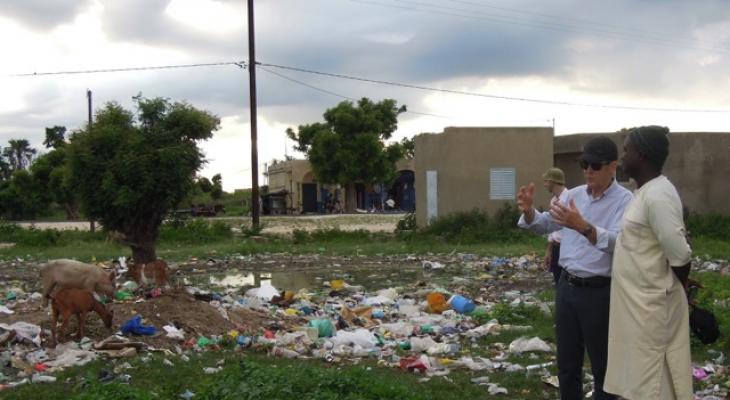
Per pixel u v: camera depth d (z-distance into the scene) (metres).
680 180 25.45
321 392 5.54
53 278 9.43
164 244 25.03
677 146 25.45
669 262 4.31
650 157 4.48
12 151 99.75
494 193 25.83
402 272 18.19
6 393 6.50
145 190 14.55
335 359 8.12
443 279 16.58
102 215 15.02
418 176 27.30
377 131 53.41
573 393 5.61
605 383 4.63
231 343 8.73
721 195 25.53
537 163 26.00
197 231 26.77
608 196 5.54
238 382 5.84
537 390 6.93
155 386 6.79
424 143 26.88
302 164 58.41
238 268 19.19
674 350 4.32
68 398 6.34
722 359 7.88
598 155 5.45
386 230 31.08
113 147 14.76
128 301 10.09
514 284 15.26
